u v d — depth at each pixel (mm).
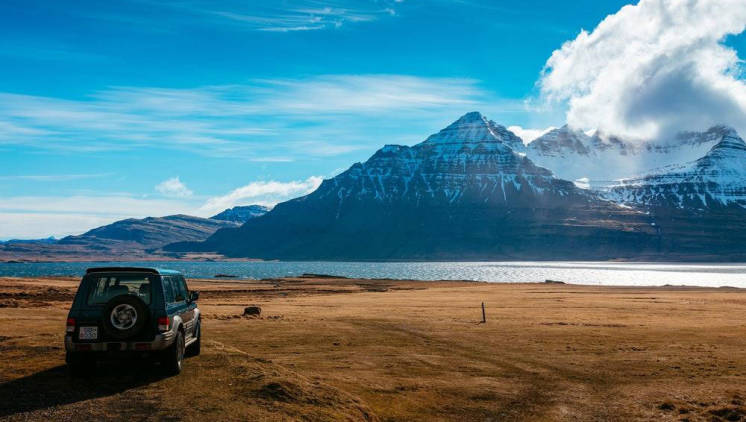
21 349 20328
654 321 44781
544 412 17547
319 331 35125
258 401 14781
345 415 15188
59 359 18766
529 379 22266
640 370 24172
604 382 21812
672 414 17188
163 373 17188
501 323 42500
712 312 54375
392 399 18453
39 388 14977
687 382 21688
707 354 28203
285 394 15602
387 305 63469
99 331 15789
